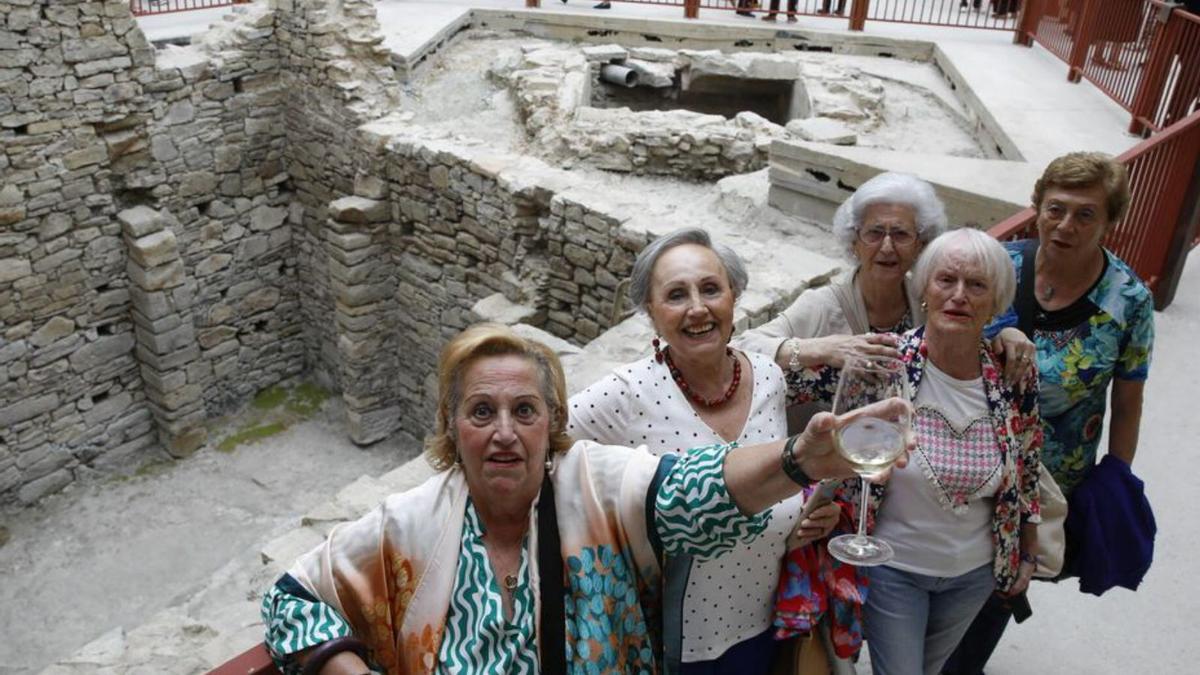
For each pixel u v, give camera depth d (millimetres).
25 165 9586
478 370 2012
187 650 5172
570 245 8977
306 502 10836
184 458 11477
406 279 11203
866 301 3293
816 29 12719
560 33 13094
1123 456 3404
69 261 10258
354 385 11570
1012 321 3326
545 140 10352
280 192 12180
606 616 1968
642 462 2031
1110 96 9852
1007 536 2797
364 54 10977
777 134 9703
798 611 2516
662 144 9875
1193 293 6336
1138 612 4012
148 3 13352
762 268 7277
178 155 10875
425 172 10281
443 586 1951
